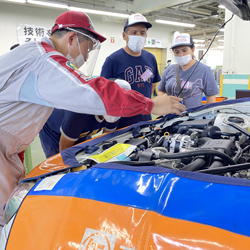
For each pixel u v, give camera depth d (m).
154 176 0.81
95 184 0.85
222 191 0.68
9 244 0.83
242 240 0.57
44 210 0.85
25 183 1.06
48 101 0.92
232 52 5.23
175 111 1.01
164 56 12.05
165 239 0.64
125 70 2.25
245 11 1.30
